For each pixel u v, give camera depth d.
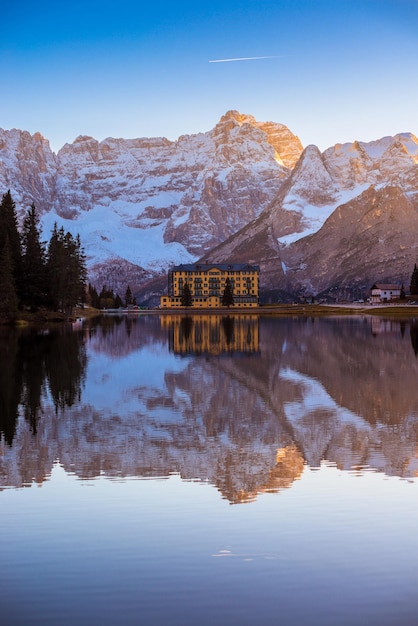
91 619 20.28
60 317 191.38
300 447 38.53
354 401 53.19
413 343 109.88
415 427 43.59
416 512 27.81
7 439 40.22
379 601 21.08
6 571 23.05
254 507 28.53
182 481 32.25
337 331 146.12
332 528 26.23
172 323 195.50
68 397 54.81
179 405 51.44
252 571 22.89
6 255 166.38
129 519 27.28
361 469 34.09
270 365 77.88
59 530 26.23
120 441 39.91
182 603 21.03
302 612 20.56
